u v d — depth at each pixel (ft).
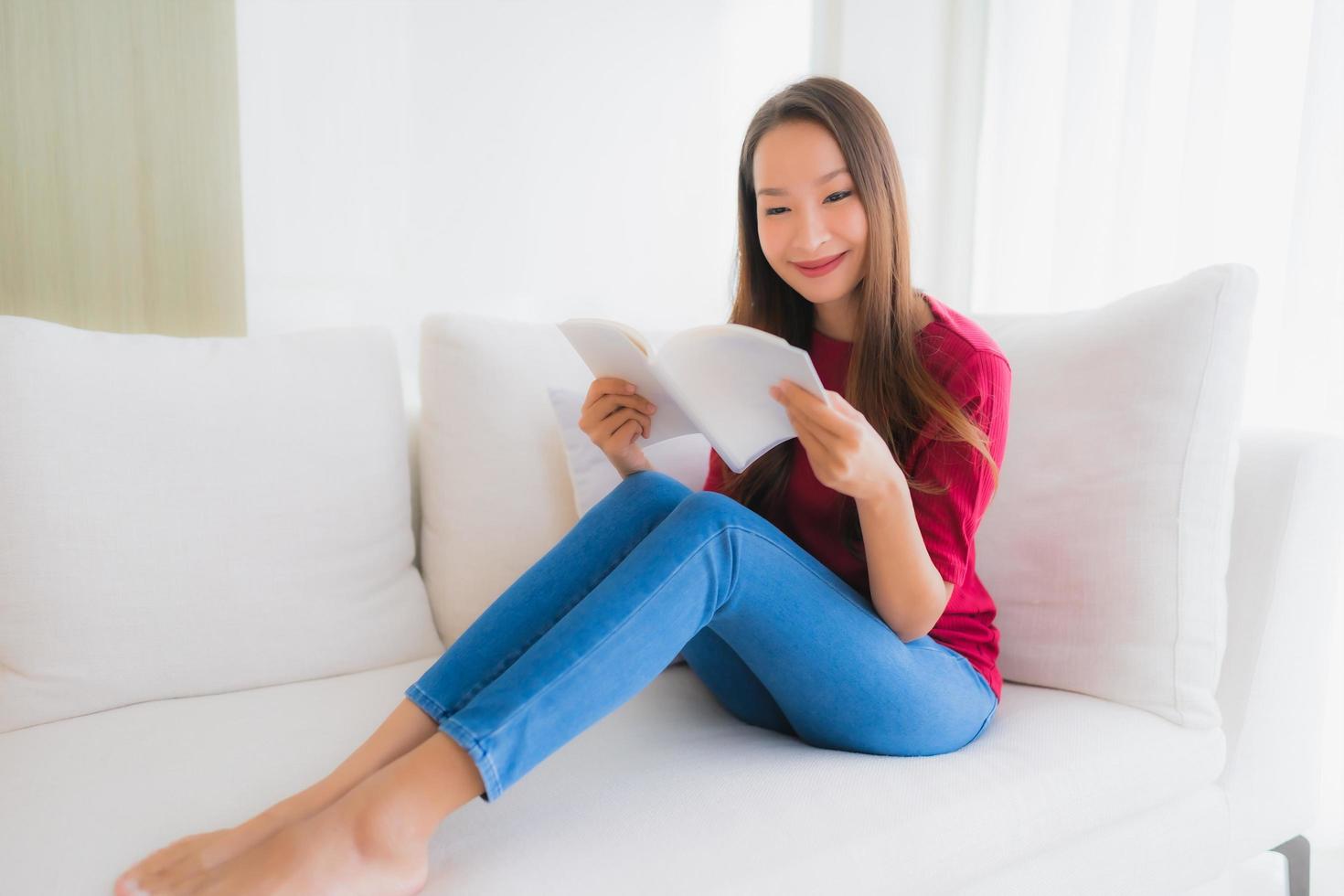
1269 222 5.64
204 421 4.61
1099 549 4.33
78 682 4.14
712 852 3.04
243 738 3.87
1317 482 4.44
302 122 6.00
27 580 4.11
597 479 4.99
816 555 4.27
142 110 5.45
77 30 5.24
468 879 2.89
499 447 5.15
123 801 3.33
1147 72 6.28
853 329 4.36
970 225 7.88
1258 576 4.45
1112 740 3.93
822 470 3.24
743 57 7.41
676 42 7.14
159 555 4.36
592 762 3.65
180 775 3.53
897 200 3.99
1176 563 4.19
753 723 4.13
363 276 6.31
